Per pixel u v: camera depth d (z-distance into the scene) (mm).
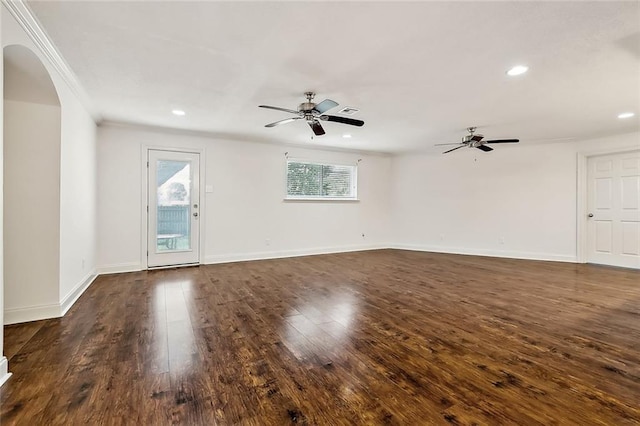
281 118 4309
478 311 3096
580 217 5621
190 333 2535
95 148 4449
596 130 4965
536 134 5266
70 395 1697
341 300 3439
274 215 6070
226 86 3148
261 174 5910
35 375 1891
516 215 6191
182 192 5215
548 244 5914
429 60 2566
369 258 6145
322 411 1586
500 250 6344
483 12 1924
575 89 3195
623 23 2047
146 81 3041
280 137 5551
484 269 5109
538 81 2998
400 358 2145
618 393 1739
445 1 1817
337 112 4008
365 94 3355
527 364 2064
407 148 6652
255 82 3041
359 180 7125
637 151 5098
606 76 2879
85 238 3850
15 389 1745
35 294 2797
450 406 1627
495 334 2545
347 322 2799
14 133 2709
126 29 2146
